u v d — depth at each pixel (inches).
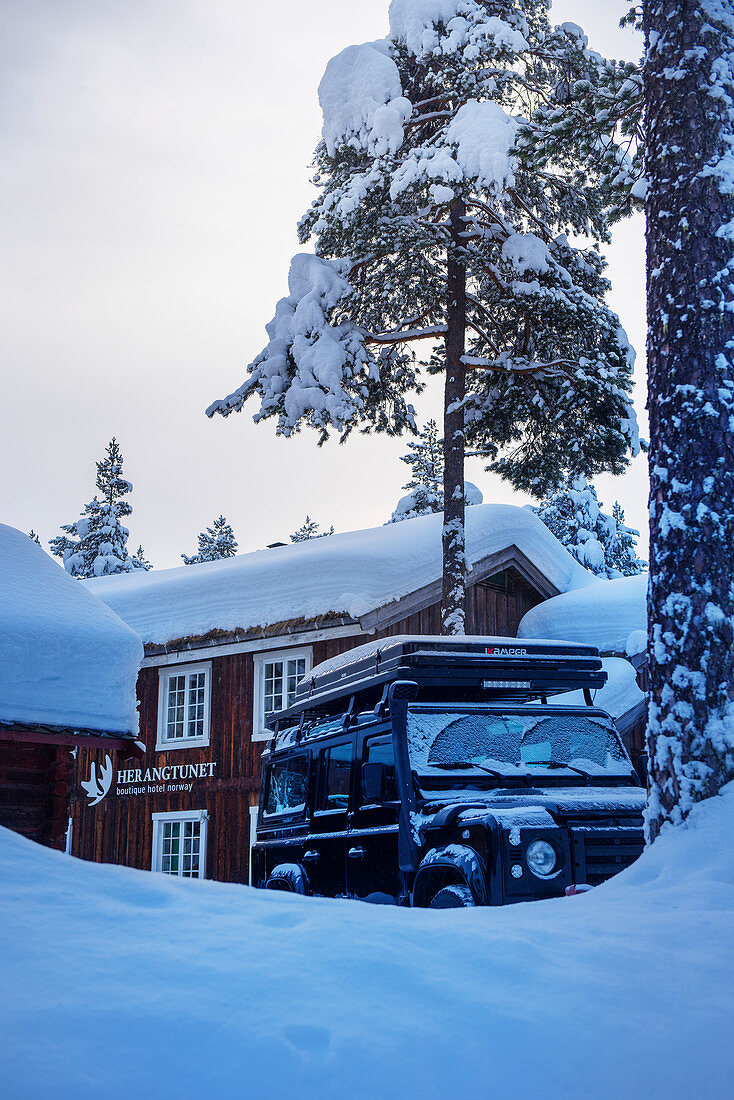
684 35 281.0
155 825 820.6
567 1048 118.8
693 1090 115.5
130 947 125.3
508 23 776.9
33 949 120.0
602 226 810.2
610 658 740.0
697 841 220.2
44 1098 92.6
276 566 797.2
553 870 243.6
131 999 111.1
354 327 770.2
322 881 331.6
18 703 426.3
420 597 751.7
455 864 249.9
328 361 737.0
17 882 144.7
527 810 251.9
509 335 826.2
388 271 772.6
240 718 795.4
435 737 297.6
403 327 820.0
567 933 158.9
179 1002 112.3
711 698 241.6
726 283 264.5
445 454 757.9
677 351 264.8
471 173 670.5
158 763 833.5
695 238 268.2
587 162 743.1
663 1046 122.0
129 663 459.2
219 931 136.3
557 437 823.1
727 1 283.6
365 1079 106.1
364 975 126.3
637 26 463.2
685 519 254.1
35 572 483.2
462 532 738.2
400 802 283.3
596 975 139.2
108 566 2084.2
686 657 245.6
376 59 748.0
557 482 868.0
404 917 158.1
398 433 831.1
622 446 767.1
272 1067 104.7
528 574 901.2
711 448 255.8
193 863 797.2
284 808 392.2
